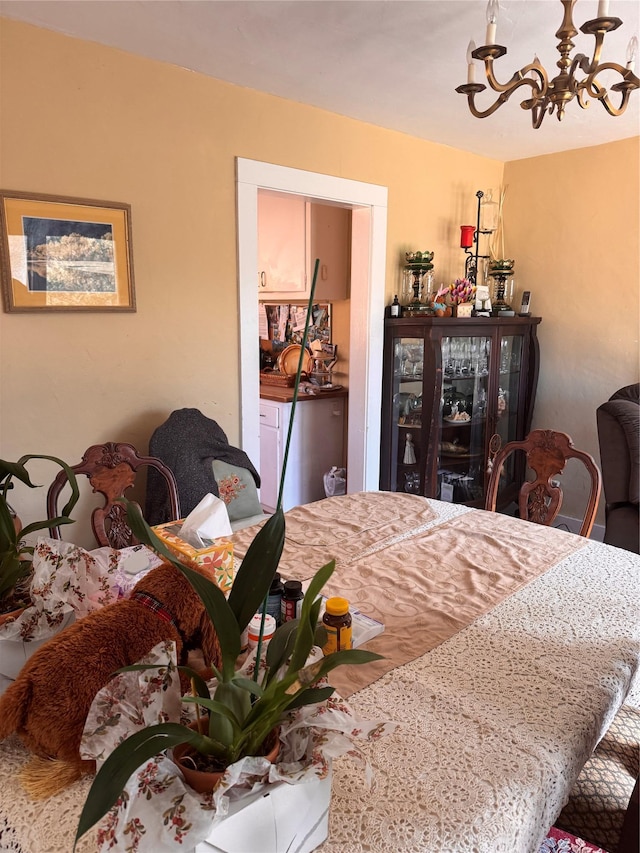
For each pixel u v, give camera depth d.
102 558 1.06
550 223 3.63
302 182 2.72
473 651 1.09
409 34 1.96
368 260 3.14
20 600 0.99
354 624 1.18
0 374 1.99
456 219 3.57
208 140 2.38
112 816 0.54
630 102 2.62
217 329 2.55
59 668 0.76
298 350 3.98
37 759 0.78
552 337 3.73
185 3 1.76
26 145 1.95
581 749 0.87
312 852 0.66
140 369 2.33
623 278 3.36
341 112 2.79
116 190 2.17
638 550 2.56
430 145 3.30
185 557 1.04
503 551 1.58
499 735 0.86
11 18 1.86
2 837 0.71
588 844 0.98
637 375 3.39
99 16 1.85
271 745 0.65
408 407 3.38
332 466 3.85
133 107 2.16
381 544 1.62
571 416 3.71
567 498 3.76
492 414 3.51
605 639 1.14
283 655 0.69
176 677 0.66
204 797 0.57
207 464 2.29
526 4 1.76
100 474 1.75
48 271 2.04
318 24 1.90
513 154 3.60
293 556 1.52
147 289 2.31
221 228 2.49
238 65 2.24
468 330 3.27
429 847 0.68
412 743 0.84
